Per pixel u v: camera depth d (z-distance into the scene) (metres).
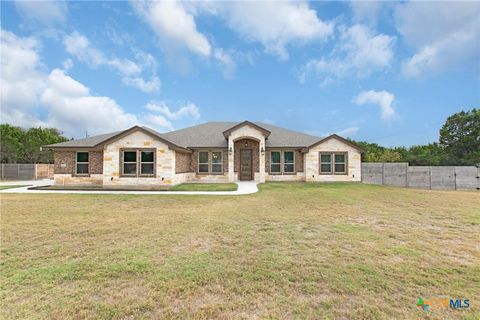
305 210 9.18
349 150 20.55
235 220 7.59
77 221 7.44
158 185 16.77
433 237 5.94
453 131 35.31
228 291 3.43
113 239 5.70
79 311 2.95
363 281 3.74
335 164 20.61
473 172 20.83
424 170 21.36
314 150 20.66
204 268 4.15
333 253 4.88
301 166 21.39
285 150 21.52
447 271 4.09
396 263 4.40
